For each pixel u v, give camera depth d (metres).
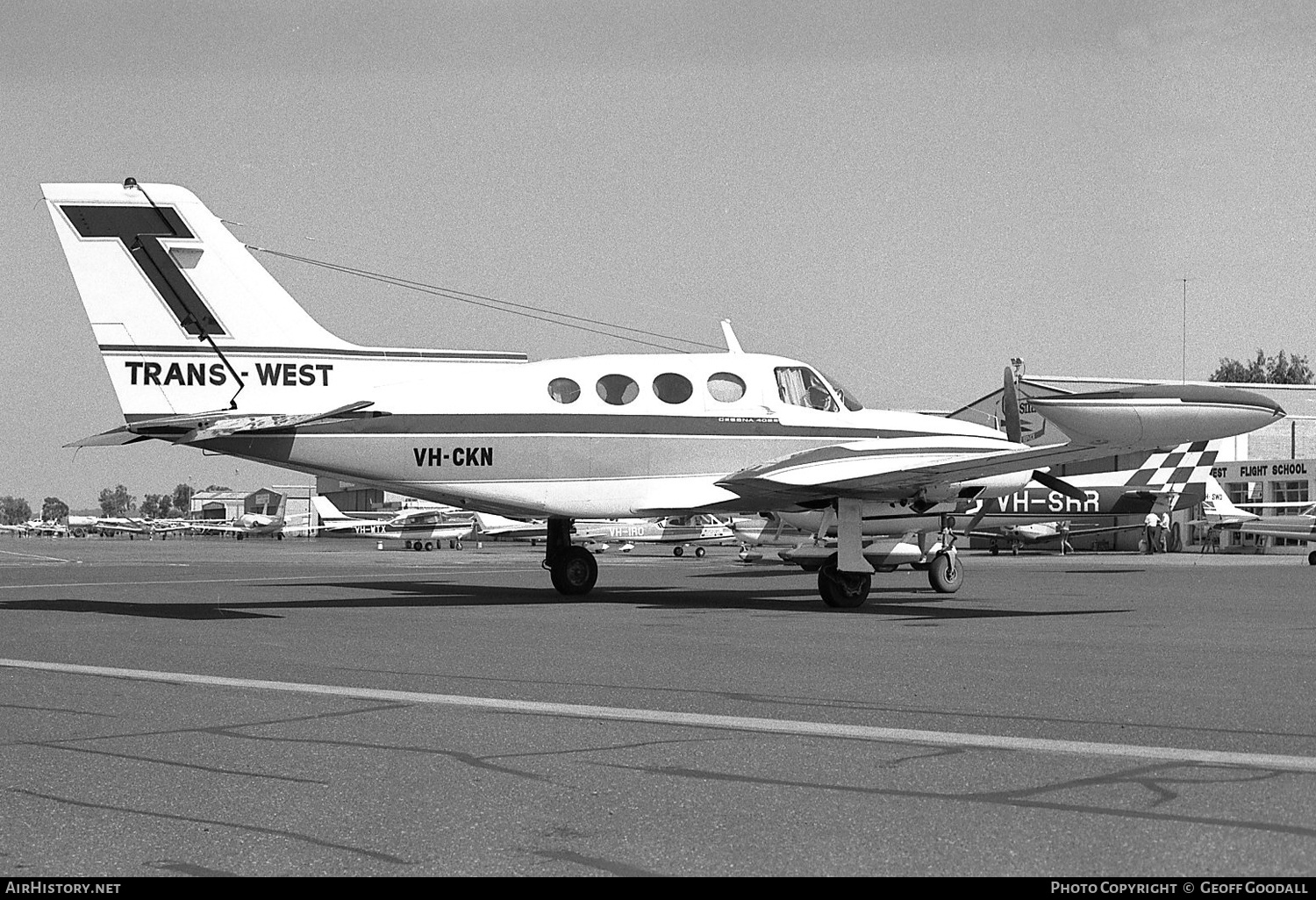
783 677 14.52
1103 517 74.94
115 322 25.05
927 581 38.66
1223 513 73.88
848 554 26.69
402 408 26.22
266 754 10.16
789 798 8.56
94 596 30.81
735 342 30.09
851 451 27.80
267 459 25.83
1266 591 32.81
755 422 28.73
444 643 18.53
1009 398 31.91
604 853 7.35
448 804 8.48
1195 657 16.45
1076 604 27.36
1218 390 25.14
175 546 117.12
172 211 25.33
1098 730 10.95
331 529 149.50
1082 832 7.62
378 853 7.39
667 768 9.55
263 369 25.77
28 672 15.12
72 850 7.48
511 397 27.03
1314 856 7.08
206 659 16.45
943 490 28.20
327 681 14.30
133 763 9.81
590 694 13.27
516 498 27.16
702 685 13.88
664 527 82.88
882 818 8.02
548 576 43.66
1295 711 11.86
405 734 10.97
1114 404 24.75
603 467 27.53
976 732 10.89
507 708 12.34
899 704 12.46
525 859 7.24
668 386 28.30
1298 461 83.69
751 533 50.28
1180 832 7.59
